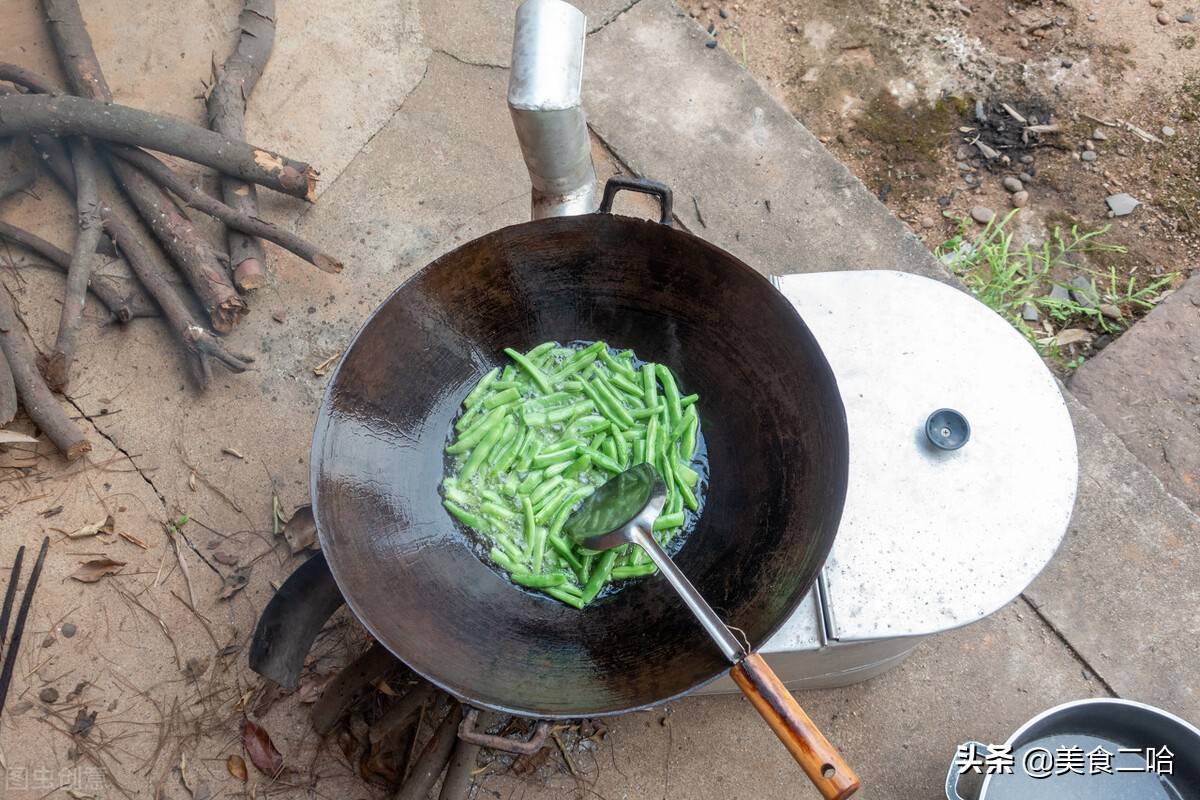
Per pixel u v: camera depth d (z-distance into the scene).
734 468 1.05
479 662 0.92
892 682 1.21
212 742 1.17
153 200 1.36
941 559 1.00
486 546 1.04
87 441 1.26
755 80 1.52
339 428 0.95
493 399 1.08
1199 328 1.49
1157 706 1.19
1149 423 1.45
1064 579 1.23
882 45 1.75
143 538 1.25
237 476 1.29
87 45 1.45
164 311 1.31
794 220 1.44
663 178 1.47
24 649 1.20
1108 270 1.59
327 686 1.15
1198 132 1.67
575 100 0.98
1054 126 1.68
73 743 1.16
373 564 0.94
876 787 1.17
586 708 0.86
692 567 1.02
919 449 1.04
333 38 1.54
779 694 0.81
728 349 1.05
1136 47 1.73
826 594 0.99
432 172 1.47
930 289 1.10
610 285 1.07
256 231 1.34
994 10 1.76
